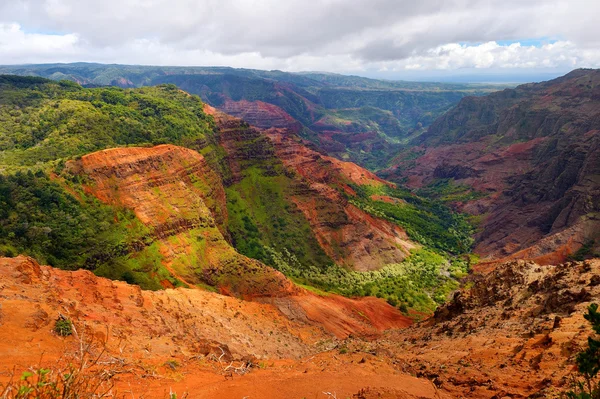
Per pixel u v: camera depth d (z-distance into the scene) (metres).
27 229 63.31
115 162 81.00
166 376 15.31
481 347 30.80
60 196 70.69
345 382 16.95
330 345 53.56
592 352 8.71
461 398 17.91
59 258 64.44
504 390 18.20
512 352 26.33
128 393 12.18
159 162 88.88
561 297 35.16
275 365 23.08
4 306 15.67
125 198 78.50
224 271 79.62
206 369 17.94
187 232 82.62
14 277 21.42
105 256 68.44
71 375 7.41
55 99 115.75
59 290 23.98
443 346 36.94
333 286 104.12
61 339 15.27
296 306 77.19
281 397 14.43
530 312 37.84
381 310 92.06
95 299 26.94
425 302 104.19
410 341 50.97
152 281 69.56
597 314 8.73
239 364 20.92
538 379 19.08
